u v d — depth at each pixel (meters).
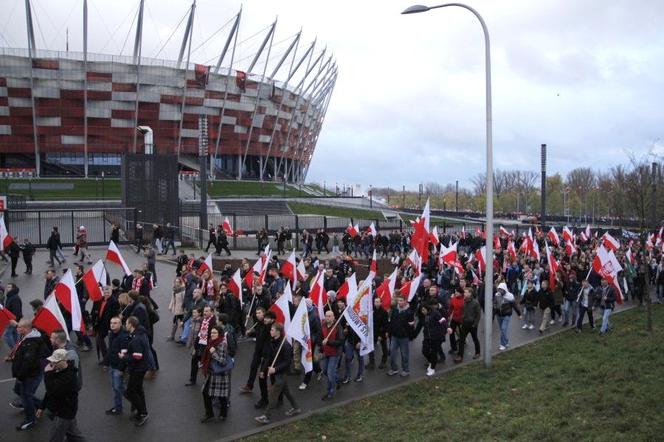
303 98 124.81
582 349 15.62
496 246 29.62
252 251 36.00
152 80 96.06
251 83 107.38
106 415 10.77
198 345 12.32
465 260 25.97
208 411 10.48
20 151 93.50
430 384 12.73
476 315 14.78
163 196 37.28
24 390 9.93
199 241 37.12
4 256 28.02
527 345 16.62
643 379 12.35
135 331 10.41
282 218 51.81
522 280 23.02
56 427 8.27
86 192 80.75
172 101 98.56
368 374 13.60
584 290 18.34
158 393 12.02
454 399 11.62
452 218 75.00
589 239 39.84
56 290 12.50
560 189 108.12
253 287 16.36
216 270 29.28
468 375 13.41
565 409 10.61
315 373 13.42
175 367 13.83
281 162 125.75
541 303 18.55
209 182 96.94
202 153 40.34
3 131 91.50
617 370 13.15
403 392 12.14
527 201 107.44
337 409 11.11
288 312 12.18
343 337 11.94
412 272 19.78
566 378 12.76
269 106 112.56
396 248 36.16
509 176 137.25
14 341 13.90
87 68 91.50
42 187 83.00
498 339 17.59
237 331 16.28
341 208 77.44
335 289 18.69
